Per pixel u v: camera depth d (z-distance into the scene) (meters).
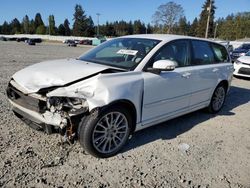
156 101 4.35
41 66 4.32
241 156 4.22
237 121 5.84
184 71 4.87
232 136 4.98
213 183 3.44
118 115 3.84
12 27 128.62
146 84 4.09
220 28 85.31
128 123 3.99
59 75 3.79
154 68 4.11
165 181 3.39
